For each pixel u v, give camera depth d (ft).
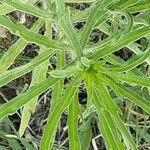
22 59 2.56
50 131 1.42
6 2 1.47
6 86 2.66
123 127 1.48
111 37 1.63
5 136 2.48
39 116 2.68
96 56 1.39
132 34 1.36
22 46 1.86
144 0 1.63
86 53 1.60
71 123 1.47
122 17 2.19
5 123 2.55
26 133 2.61
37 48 2.63
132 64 1.35
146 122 2.55
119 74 1.37
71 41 1.40
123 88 1.41
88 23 1.50
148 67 2.44
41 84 1.43
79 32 1.82
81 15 1.80
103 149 2.70
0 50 2.63
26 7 1.52
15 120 2.67
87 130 2.51
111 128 1.46
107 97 1.38
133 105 2.53
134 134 2.64
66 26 1.40
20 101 1.41
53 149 2.62
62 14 1.39
